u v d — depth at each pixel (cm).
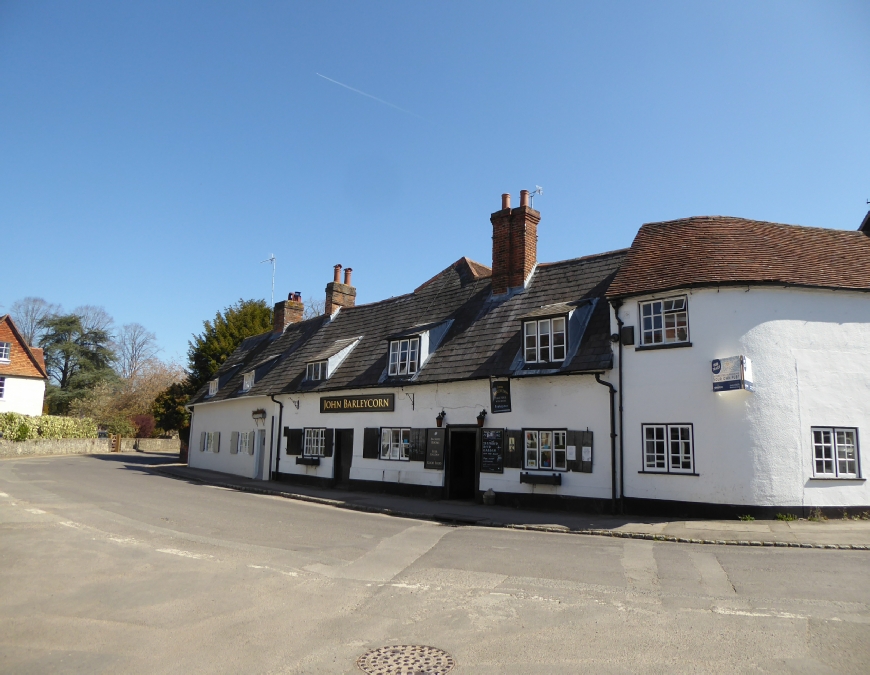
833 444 1472
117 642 671
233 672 592
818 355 1499
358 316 2905
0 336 4744
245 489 2416
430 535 1324
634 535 1323
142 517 1496
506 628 709
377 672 589
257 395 2894
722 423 1485
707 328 1527
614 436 1619
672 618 735
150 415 5856
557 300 1962
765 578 920
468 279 2469
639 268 1695
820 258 1631
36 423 4494
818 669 586
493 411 1859
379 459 2189
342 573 970
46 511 1551
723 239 1659
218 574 954
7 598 829
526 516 1602
